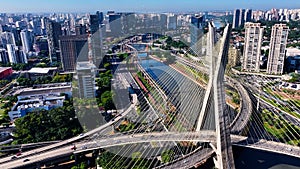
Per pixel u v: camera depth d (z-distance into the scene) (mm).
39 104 141875
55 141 108062
